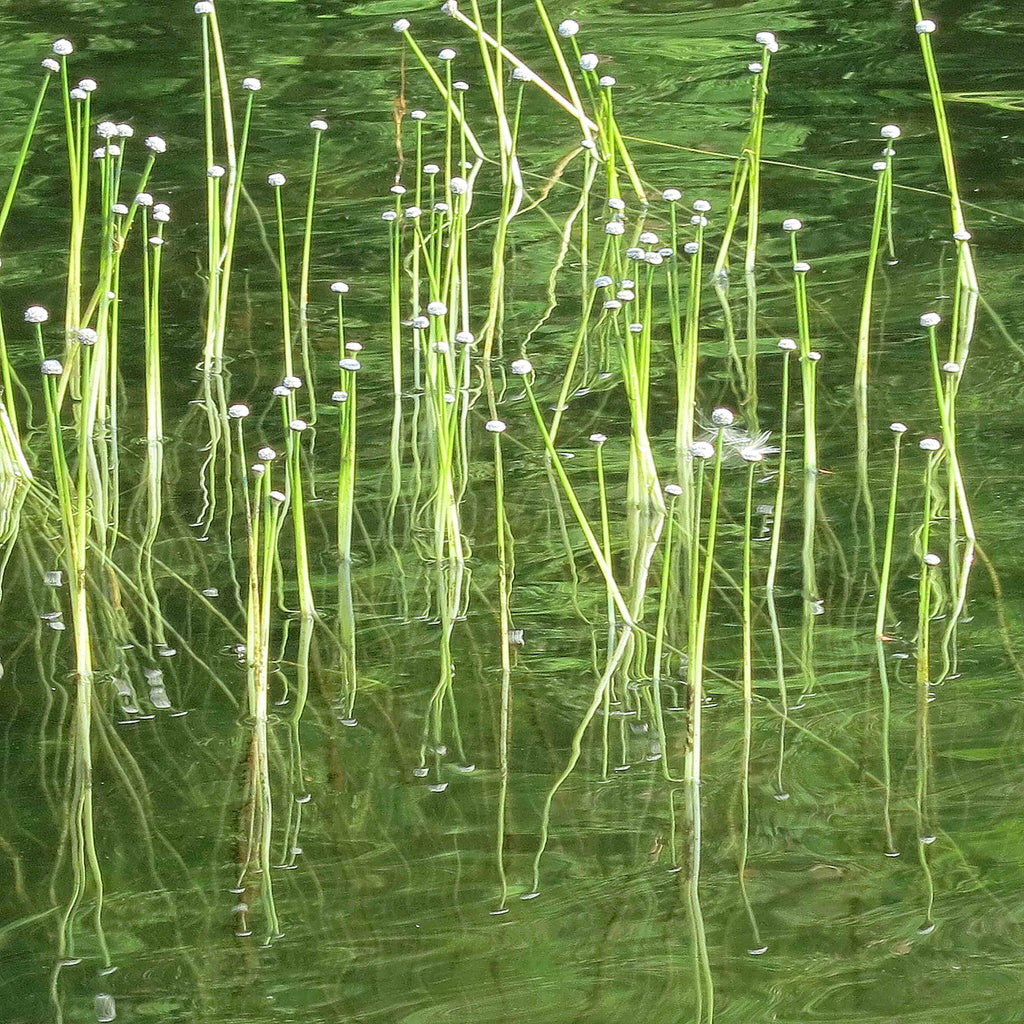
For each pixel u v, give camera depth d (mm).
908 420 3955
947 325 4500
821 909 2334
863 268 4930
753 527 3512
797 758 2721
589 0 8086
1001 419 3930
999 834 2479
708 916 2330
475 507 3711
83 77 6969
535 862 2480
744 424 3992
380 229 5457
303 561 3230
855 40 7266
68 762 2807
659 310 4746
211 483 3889
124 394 4414
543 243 5289
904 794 2598
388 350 4621
